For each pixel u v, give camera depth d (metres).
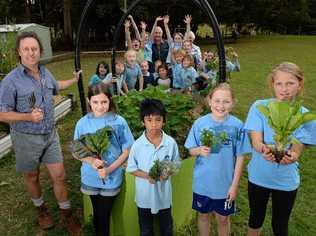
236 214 3.73
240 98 8.83
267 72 12.87
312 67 13.86
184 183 3.36
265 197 2.69
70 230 3.43
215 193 2.83
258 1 24.34
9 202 4.00
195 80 5.84
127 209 3.16
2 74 7.19
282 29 31.17
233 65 8.35
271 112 2.42
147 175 2.77
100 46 21.53
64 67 14.34
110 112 3.07
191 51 6.92
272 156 2.44
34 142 3.17
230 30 28.02
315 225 3.57
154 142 2.81
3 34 9.25
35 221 3.65
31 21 21.64
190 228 3.48
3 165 4.84
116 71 5.97
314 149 5.35
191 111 3.94
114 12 20.50
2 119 2.99
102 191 3.00
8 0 20.28
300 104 2.40
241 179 4.50
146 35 7.82
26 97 3.05
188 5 21.00
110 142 2.96
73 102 7.51
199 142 2.85
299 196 4.11
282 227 2.69
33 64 3.05
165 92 4.03
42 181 4.45
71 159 5.09
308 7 32.47
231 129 2.80
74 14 20.86
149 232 2.93
